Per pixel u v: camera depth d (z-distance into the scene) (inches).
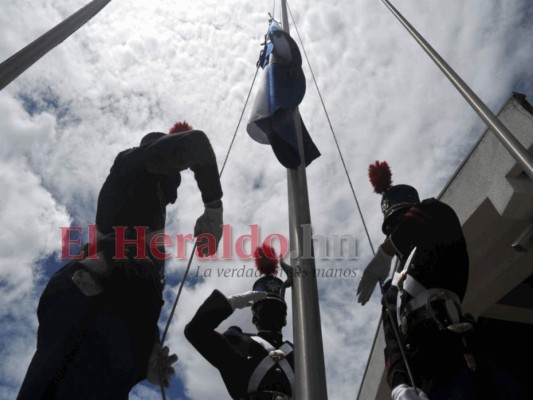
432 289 101.0
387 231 119.3
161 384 84.9
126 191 86.4
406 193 121.3
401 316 102.8
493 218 193.5
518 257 197.2
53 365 68.9
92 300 74.1
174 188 93.7
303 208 117.9
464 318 99.7
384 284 116.3
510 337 160.6
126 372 71.2
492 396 92.0
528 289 220.2
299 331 94.7
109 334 72.6
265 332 135.9
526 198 181.5
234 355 129.3
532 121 175.8
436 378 94.4
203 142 93.1
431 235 104.7
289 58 152.8
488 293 209.6
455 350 95.0
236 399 128.7
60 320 73.1
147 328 76.5
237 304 132.3
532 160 89.7
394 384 96.2
